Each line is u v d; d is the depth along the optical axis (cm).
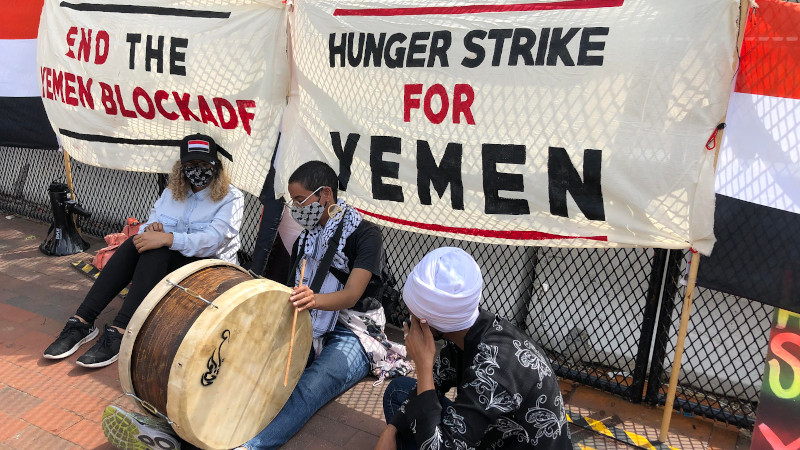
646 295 343
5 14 464
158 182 525
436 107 312
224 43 373
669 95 260
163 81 395
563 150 285
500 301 401
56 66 434
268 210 374
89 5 412
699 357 340
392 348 349
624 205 279
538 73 285
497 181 304
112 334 353
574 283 370
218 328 245
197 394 245
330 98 348
